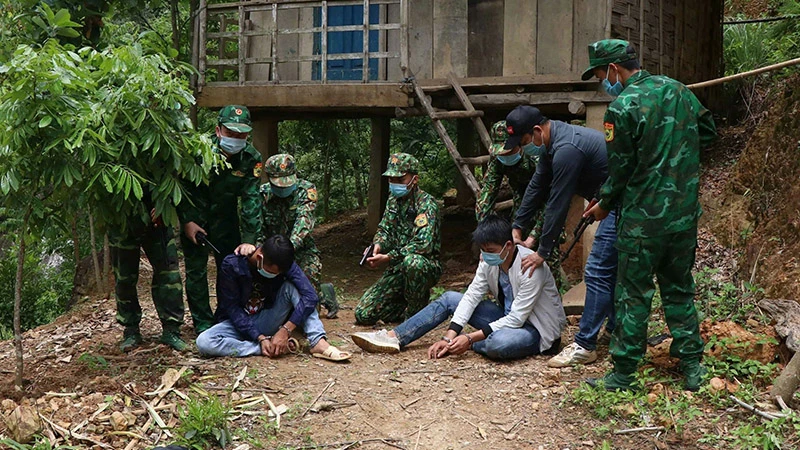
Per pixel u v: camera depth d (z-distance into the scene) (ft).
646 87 14.01
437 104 27.14
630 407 13.89
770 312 16.37
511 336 16.56
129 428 13.89
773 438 12.50
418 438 13.75
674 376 15.10
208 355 16.98
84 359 16.94
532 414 14.30
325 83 27.45
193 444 13.35
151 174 16.10
